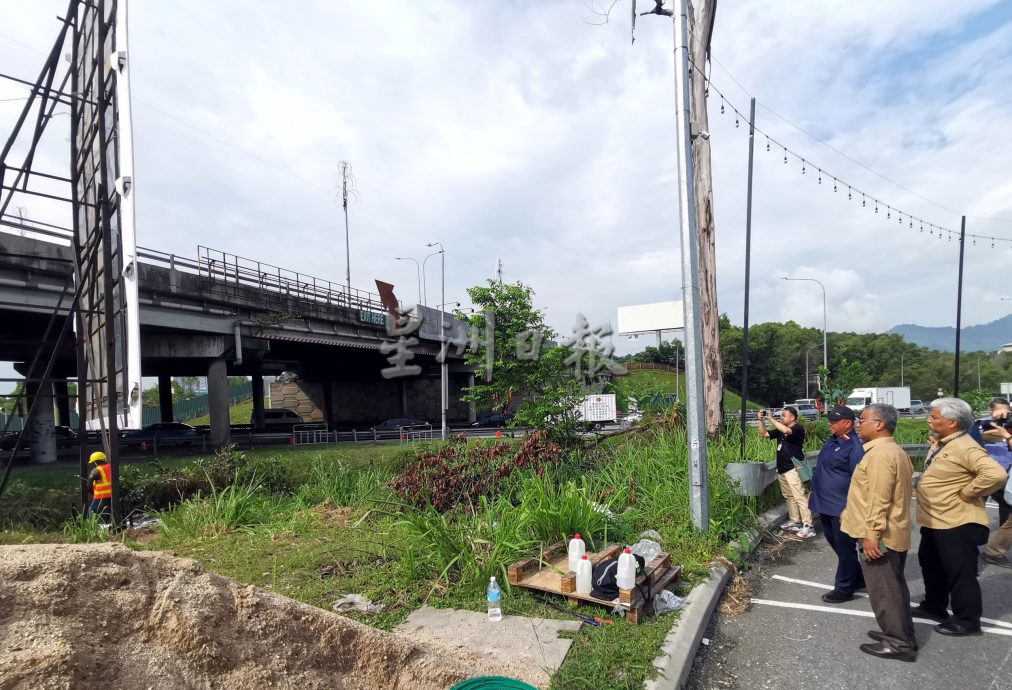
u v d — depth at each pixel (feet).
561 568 16.46
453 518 20.84
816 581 18.22
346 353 115.85
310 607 8.32
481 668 11.12
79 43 26.84
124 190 22.29
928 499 14.57
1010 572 18.80
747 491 23.31
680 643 12.42
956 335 51.24
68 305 53.42
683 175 21.24
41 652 5.47
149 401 205.57
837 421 16.48
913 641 12.85
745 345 27.45
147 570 7.38
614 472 26.22
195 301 71.51
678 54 21.76
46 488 35.58
